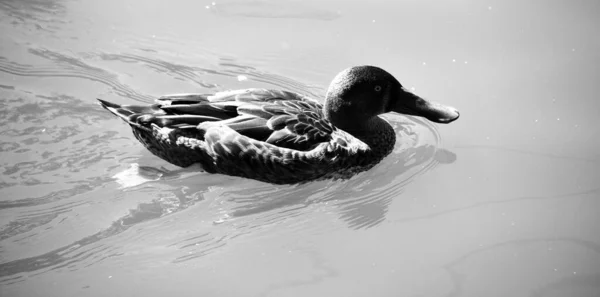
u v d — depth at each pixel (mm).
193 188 8273
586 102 9578
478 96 9766
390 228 7625
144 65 10547
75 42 10992
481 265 7012
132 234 7492
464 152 8906
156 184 8297
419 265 7023
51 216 7680
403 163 8891
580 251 7188
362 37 11156
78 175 8359
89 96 9797
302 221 7793
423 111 8781
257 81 10227
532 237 7398
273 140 8133
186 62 10641
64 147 8812
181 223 7695
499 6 11812
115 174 8430
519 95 9781
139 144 9023
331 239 7465
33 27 11289
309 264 7059
